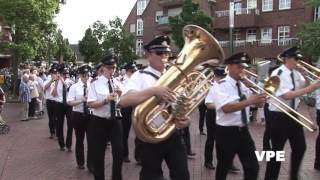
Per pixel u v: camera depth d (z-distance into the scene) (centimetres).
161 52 474
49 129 1390
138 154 486
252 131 1377
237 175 802
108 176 813
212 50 455
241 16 3991
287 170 822
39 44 2669
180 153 476
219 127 577
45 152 1048
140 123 438
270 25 3941
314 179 775
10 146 1130
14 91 2545
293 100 642
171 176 475
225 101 555
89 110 769
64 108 1066
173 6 4684
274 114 640
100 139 669
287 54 640
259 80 671
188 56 450
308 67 654
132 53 3953
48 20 2566
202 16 3066
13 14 2317
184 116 450
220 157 586
